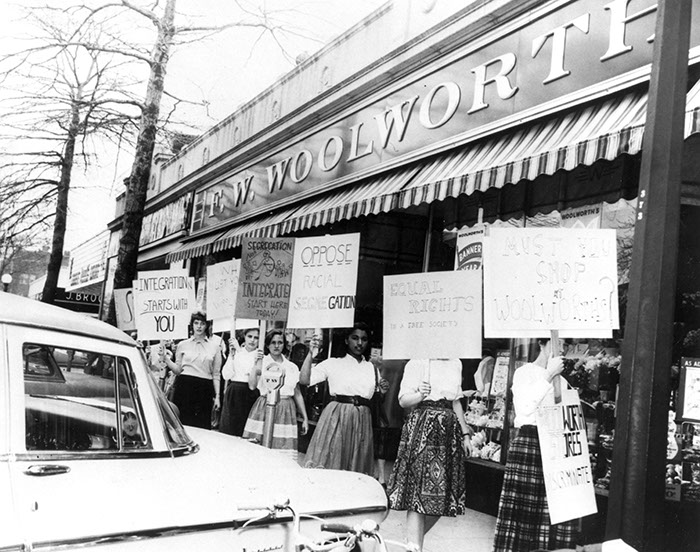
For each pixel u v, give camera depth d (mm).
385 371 8266
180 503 2463
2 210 15188
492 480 6359
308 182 9961
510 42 6547
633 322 3146
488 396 6832
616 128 4980
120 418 2588
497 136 6688
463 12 6930
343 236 5520
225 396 6926
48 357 2420
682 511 4938
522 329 3670
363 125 8766
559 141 5562
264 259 5891
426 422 4359
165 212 16641
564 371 6027
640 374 3080
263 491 2775
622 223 5828
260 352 5977
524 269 3707
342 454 5254
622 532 3039
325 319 5484
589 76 5672
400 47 7848
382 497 3182
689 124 4305
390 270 9086
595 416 5711
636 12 5320
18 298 2639
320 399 8984
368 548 2938
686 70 3215
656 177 3162
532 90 6227
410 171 7762
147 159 11766
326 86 9633
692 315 5336
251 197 11852
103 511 2256
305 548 2553
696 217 5371
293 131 10445
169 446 2744
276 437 5883
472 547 5230
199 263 14875
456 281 4422
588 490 3803
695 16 4863
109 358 2586
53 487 2240
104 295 19484
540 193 6664
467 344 4336
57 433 2385
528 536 4039
